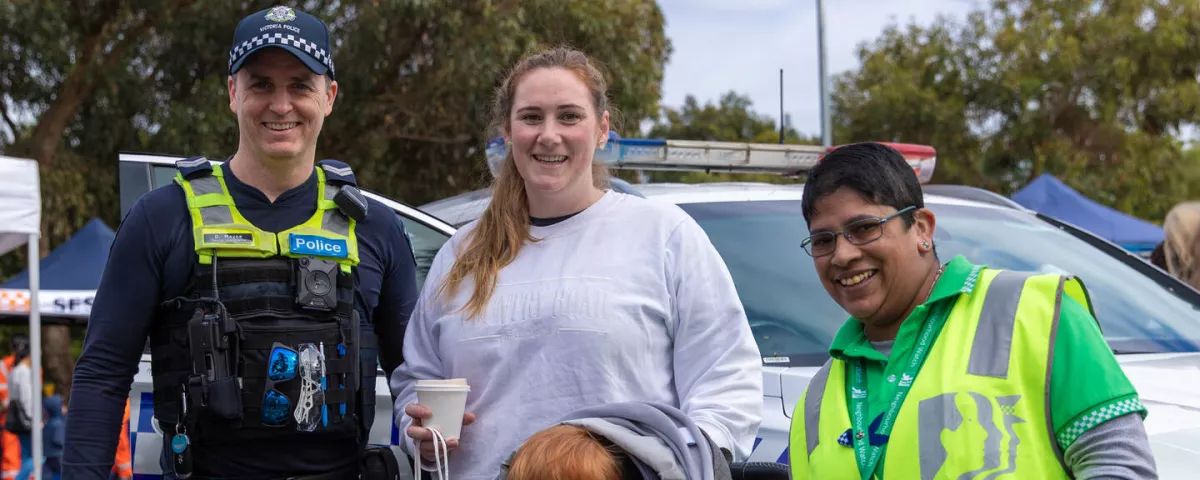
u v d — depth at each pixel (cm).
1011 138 2352
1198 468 248
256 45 254
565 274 250
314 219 264
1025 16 2477
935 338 197
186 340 252
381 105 1455
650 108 1614
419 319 271
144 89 1427
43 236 1431
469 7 1401
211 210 256
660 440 218
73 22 1402
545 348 245
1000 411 182
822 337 329
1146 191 2383
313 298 255
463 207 430
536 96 254
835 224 203
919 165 479
